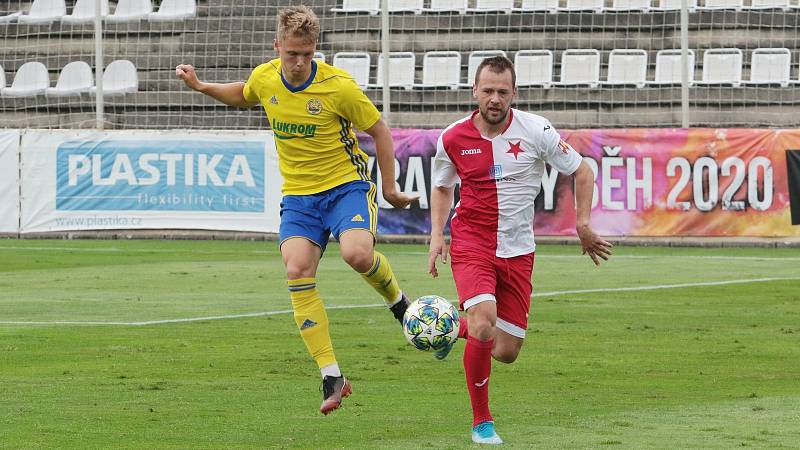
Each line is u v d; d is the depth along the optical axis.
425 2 47.56
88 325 20.53
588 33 46.69
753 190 37.34
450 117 46.06
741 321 21.08
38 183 40.88
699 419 12.23
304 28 11.70
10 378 15.02
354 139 12.55
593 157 38.00
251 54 46.72
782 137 37.19
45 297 24.91
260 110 46.34
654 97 45.69
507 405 13.18
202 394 13.88
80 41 48.25
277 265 32.44
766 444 10.81
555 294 25.45
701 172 37.50
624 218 37.91
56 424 12.01
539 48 46.75
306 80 12.08
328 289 26.53
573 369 15.88
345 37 47.28
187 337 19.03
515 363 16.36
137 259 34.09
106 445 10.98
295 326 20.42
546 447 10.74
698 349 17.72
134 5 47.84
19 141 40.91
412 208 39.03
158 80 47.06
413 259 33.97
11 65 48.66
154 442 11.13
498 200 11.87
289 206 12.37
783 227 37.28
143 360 16.59
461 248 11.98
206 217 40.28
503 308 12.20
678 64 45.94
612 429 11.66
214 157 40.16
